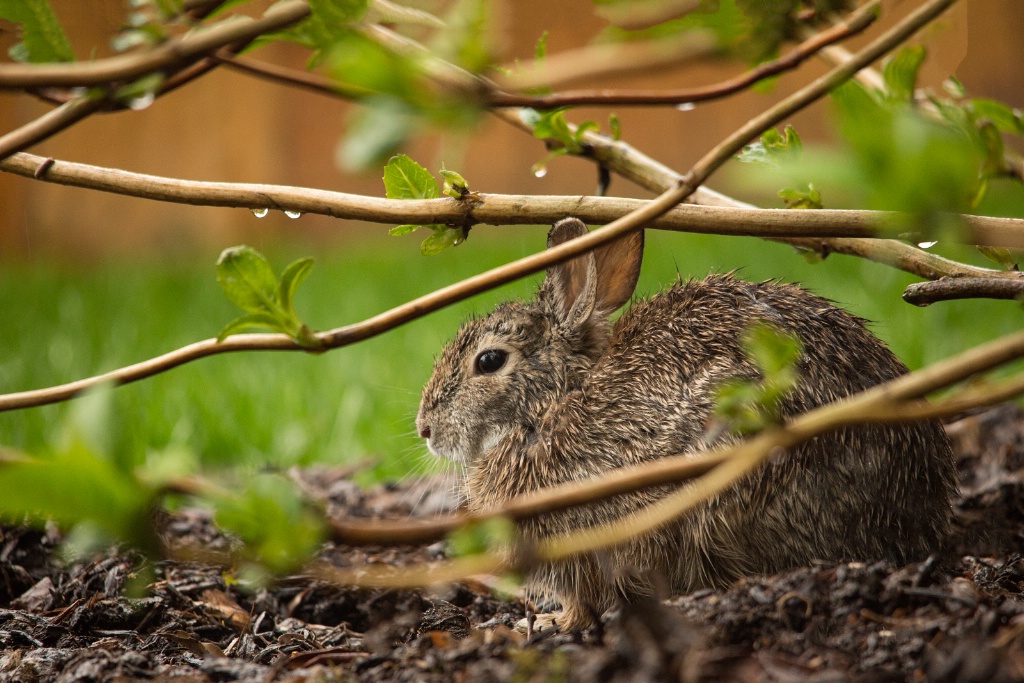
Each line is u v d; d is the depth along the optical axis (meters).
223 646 6.03
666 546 6.07
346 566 7.51
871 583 4.77
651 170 6.70
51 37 3.86
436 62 3.30
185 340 14.96
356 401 11.37
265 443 10.54
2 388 12.94
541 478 6.65
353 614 6.85
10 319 17.73
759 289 6.64
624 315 7.31
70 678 4.75
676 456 6.10
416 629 5.75
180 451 2.91
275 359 13.42
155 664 5.02
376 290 16.94
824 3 3.84
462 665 4.55
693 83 22.78
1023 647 4.27
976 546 6.66
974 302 12.57
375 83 2.90
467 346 7.52
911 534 5.95
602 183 6.92
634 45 3.53
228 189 5.33
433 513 8.95
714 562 6.00
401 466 10.08
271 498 2.88
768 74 3.91
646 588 6.16
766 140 5.38
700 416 6.09
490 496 7.05
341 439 10.77
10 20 3.83
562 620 6.51
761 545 5.88
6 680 4.86
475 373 7.42
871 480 5.84
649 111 27.08
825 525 5.82
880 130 2.74
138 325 16.12
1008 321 11.93
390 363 12.63
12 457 2.80
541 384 7.27
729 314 6.45
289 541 2.90
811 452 5.78
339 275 18.98
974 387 5.47
